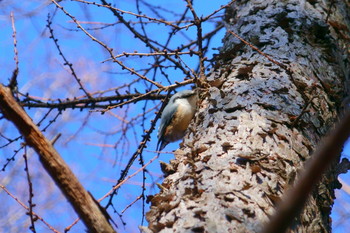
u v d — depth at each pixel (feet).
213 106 19.42
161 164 18.22
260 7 24.23
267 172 16.43
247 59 21.56
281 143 17.60
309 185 8.70
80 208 13.46
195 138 18.45
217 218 14.82
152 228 15.49
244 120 18.29
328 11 23.02
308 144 18.11
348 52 23.76
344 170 19.72
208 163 16.88
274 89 19.47
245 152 16.92
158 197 16.67
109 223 13.67
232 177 16.14
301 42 22.18
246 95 19.34
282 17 23.17
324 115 19.76
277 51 21.59
